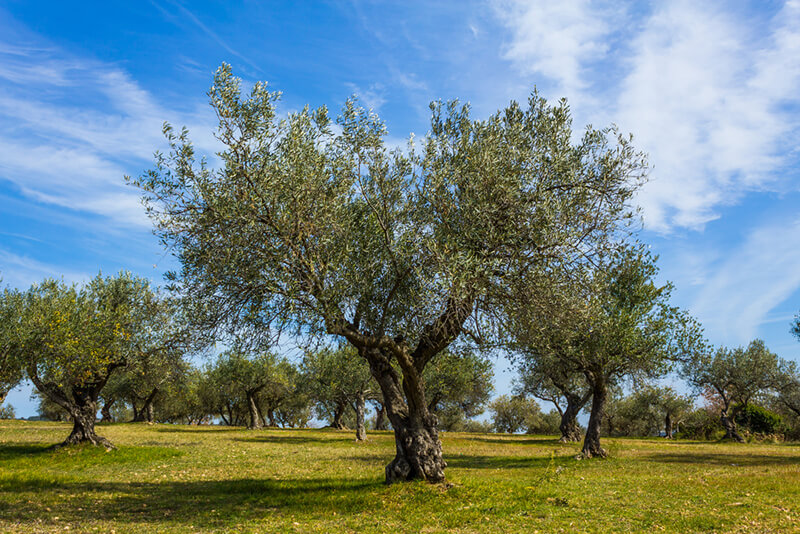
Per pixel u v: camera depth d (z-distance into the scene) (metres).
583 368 25.95
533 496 13.27
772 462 24.41
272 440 38.69
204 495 14.34
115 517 11.63
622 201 14.17
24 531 10.17
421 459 14.25
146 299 26.16
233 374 59.06
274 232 12.26
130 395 61.94
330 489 14.66
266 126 12.23
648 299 25.84
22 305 23.09
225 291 12.83
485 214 12.69
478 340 14.34
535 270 12.70
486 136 14.22
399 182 13.79
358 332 13.55
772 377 51.41
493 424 84.62
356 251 13.50
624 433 71.25
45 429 43.22
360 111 13.60
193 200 12.36
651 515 11.41
